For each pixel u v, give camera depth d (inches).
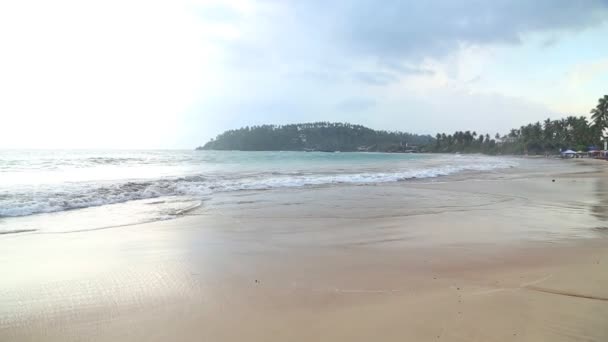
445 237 266.2
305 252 224.5
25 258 209.0
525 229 294.7
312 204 422.9
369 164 1392.7
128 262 201.6
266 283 168.9
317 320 130.3
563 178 850.8
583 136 4178.2
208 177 699.4
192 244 243.9
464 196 502.9
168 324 128.3
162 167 1059.9
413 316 132.7
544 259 206.8
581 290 157.0
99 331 123.8
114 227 296.2
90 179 623.8
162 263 199.8
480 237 265.7
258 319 131.6
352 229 294.4
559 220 335.6
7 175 690.8
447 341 114.6
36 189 461.4
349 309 139.6
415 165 1347.2
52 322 130.6
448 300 147.1
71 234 270.7
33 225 300.0
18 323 129.6
